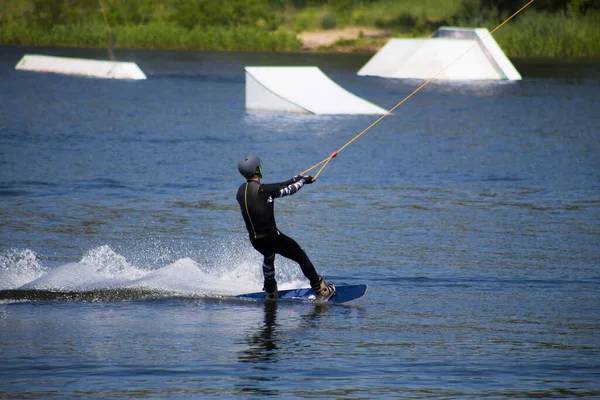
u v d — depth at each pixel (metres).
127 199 52.78
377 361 25.17
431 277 35.81
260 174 32.22
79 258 38.31
